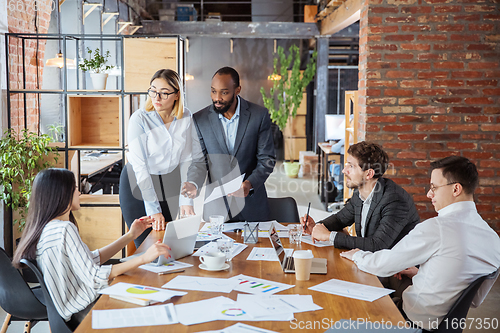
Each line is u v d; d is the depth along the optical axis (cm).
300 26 913
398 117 399
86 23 760
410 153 400
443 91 395
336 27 745
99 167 495
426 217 402
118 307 157
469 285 171
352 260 214
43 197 198
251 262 209
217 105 273
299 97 1011
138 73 402
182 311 153
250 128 284
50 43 623
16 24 448
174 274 191
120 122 407
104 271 188
